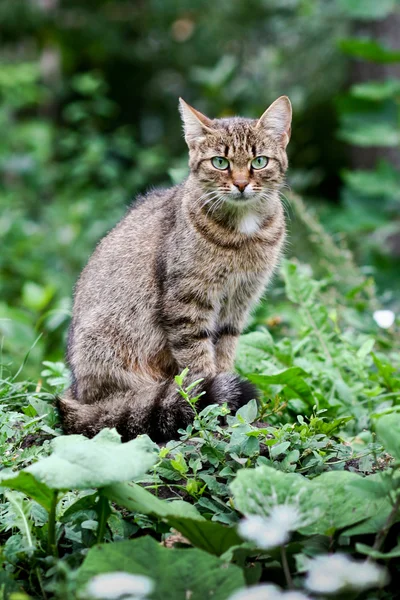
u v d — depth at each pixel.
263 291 7.05
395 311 9.51
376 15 13.70
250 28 21.09
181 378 5.11
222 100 18.86
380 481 4.00
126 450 3.90
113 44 21.94
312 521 3.75
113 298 6.75
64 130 21.02
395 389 6.76
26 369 8.56
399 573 4.00
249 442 4.69
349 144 19.31
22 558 4.04
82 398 6.76
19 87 17.98
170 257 6.56
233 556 3.92
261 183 6.65
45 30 21.28
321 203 15.67
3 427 5.27
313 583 3.35
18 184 18.36
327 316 7.46
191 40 21.98
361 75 16.92
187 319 6.61
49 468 3.72
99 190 17.19
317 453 4.74
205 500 4.38
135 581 3.08
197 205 6.57
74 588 3.55
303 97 18.02
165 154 19.16
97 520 4.20
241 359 6.97
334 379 6.64
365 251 13.16
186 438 4.82
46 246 14.17
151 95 23.09
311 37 18.31
